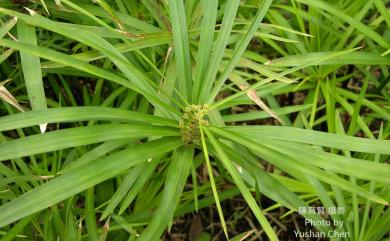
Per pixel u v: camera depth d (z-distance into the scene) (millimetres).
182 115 509
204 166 923
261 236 893
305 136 488
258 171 540
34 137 428
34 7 697
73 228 554
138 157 469
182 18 537
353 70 970
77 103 955
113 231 716
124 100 752
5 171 608
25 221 523
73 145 435
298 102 1027
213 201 723
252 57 737
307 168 460
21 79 788
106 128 458
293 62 683
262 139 487
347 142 479
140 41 620
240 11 811
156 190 730
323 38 838
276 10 866
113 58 485
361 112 976
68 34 480
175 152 508
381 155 737
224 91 945
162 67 762
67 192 420
